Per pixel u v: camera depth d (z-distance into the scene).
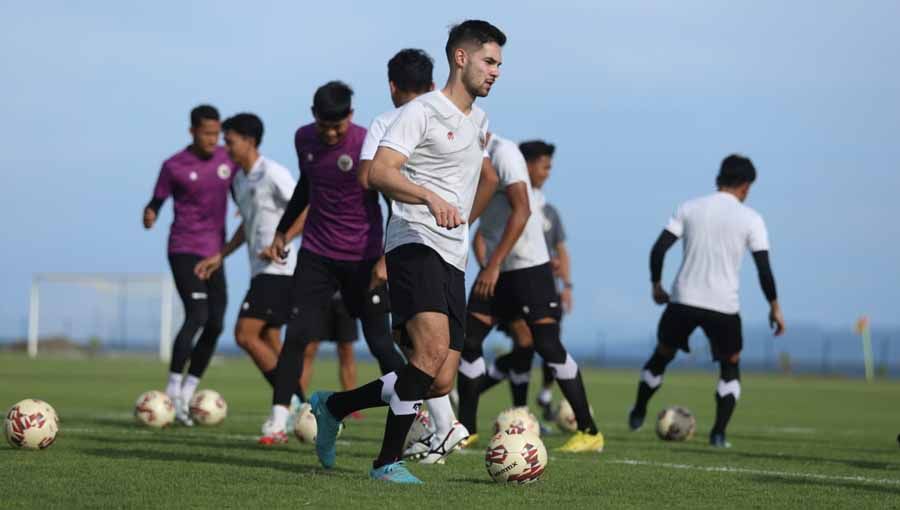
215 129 39.59
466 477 23.41
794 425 49.94
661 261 36.41
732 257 35.75
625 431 42.88
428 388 21.59
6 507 17.92
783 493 22.09
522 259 31.19
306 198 30.20
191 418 37.91
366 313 29.14
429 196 19.77
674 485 23.02
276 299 34.97
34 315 181.75
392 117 26.02
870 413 62.56
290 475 22.28
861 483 24.45
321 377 95.75
